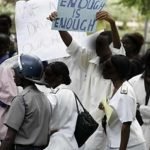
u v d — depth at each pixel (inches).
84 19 335.3
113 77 313.0
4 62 356.2
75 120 309.4
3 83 346.6
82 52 356.2
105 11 336.8
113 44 350.9
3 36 362.3
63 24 334.6
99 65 351.9
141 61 440.8
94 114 342.6
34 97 293.0
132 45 439.5
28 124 289.7
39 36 387.9
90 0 334.0
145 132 350.0
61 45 385.7
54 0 389.4
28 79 293.3
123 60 311.1
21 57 296.0
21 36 389.4
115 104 307.9
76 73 365.4
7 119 287.9
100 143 327.0
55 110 307.7
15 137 290.2
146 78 355.6
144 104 354.0
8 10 980.6
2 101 346.6
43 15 389.1
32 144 291.0
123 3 690.2
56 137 306.2
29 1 390.0
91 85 354.6
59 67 312.2
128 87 309.9
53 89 314.0
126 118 305.4
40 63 297.3
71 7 333.7
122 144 306.2
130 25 1279.5
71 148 307.3
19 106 288.2
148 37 992.9
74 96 313.3
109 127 313.6
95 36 353.1
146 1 666.8
